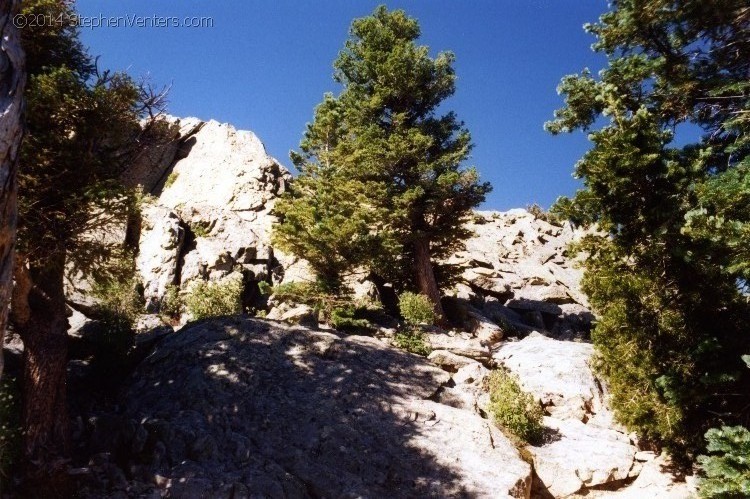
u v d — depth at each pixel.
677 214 10.96
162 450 10.73
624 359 12.55
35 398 10.57
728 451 8.09
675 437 12.02
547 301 31.48
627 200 11.85
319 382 14.15
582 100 12.69
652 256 12.16
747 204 9.07
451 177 21.50
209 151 33.50
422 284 23.22
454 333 21.33
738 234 8.33
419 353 18.36
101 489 9.45
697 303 11.89
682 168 10.70
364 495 10.24
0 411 10.12
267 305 24.03
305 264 27.16
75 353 16.58
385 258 20.86
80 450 11.02
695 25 11.29
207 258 24.61
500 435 13.34
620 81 12.14
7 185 4.45
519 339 24.39
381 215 22.19
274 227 19.86
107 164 11.85
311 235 19.20
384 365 15.89
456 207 23.84
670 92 11.95
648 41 12.12
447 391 15.15
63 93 10.54
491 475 11.42
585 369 17.12
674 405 11.68
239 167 31.97
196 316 20.14
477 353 18.33
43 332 11.10
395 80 24.31
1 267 4.38
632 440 14.34
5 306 4.44
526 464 12.11
